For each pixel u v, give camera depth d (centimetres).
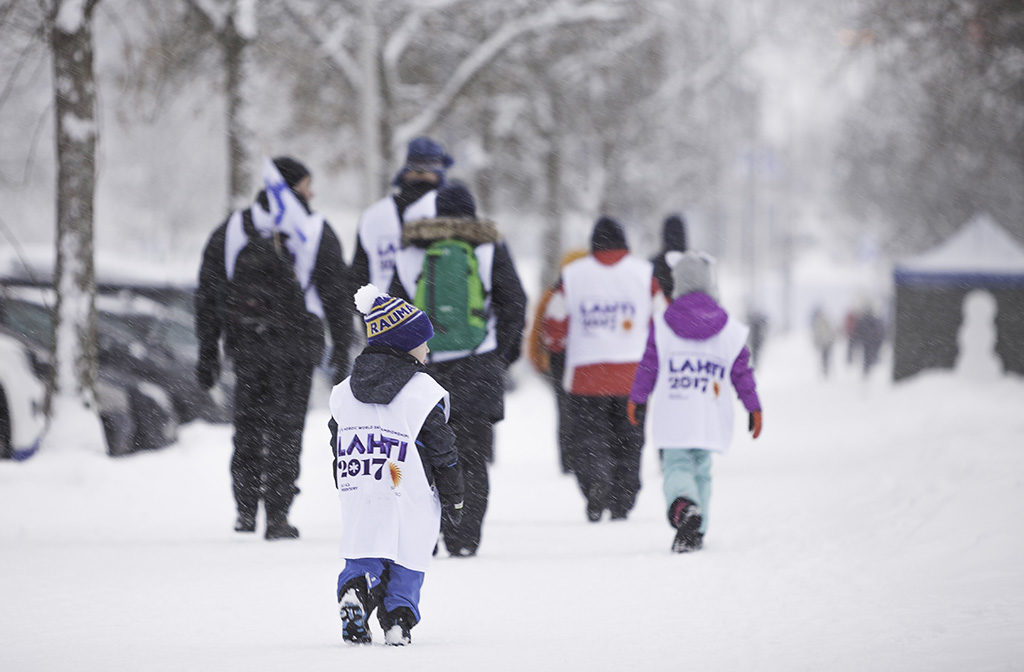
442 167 3256
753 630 2044
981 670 1616
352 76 9256
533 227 13425
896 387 9100
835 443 6384
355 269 3250
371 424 1956
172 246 11088
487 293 3077
